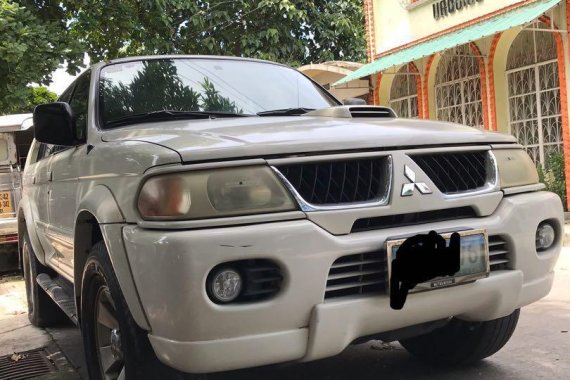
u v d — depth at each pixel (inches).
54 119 139.1
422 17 488.7
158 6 566.9
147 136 114.3
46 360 176.4
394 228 102.5
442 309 106.4
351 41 755.4
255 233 91.5
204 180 93.4
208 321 90.0
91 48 529.0
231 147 96.1
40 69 369.7
